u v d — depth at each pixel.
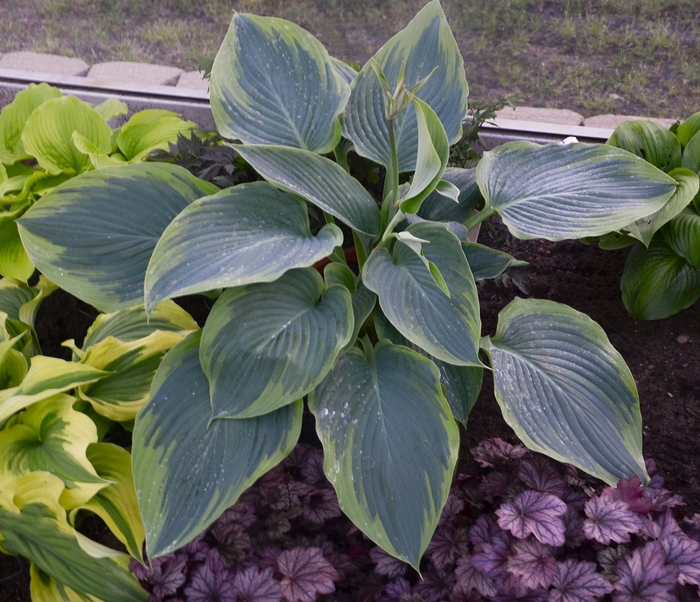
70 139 1.11
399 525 0.66
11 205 1.09
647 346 1.06
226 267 0.69
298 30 0.88
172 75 1.32
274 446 0.69
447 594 0.65
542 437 0.75
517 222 0.82
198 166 0.99
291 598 0.61
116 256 0.77
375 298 0.79
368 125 0.90
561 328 0.82
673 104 1.19
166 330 0.89
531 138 1.19
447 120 0.91
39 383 0.73
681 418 0.97
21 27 1.36
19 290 0.96
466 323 0.72
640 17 1.21
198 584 0.63
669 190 0.81
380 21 1.24
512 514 0.65
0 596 0.81
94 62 1.35
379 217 0.85
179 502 0.67
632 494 0.69
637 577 0.62
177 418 0.70
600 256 1.18
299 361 0.70
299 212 0.78
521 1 1.24
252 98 0.85
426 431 0.70
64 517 0.67
